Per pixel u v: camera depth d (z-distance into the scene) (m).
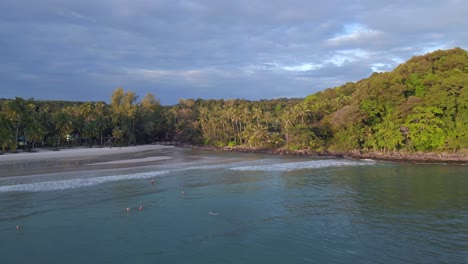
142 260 21.02
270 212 30.84
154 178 48.94
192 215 30.08
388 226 26.64
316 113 100.81
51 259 21.34
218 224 27.56
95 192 39.19
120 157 84.69
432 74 78.38
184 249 22.59
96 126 121.56
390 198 35.50
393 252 21.73
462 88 70.12
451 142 70.31
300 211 31.00
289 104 173.38
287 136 101.56
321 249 22.34
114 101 144.38
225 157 84.12
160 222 28.19
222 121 125.12
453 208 31.47
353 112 82.44
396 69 89.94
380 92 80.88
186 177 49.88
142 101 159.25
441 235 24.62
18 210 31.73
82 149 109.56
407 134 74.62
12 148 93.00
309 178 48.16
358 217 29.03
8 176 51.03
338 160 72.62
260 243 23.50
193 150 113.38
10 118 96.06
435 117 72.25
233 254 21.72
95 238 24.70
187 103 181.00
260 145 108.94
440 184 42.84
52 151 100.94
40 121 108.44
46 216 29.94
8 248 23.06
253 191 39.69
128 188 41.50
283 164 66.06
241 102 182.50
